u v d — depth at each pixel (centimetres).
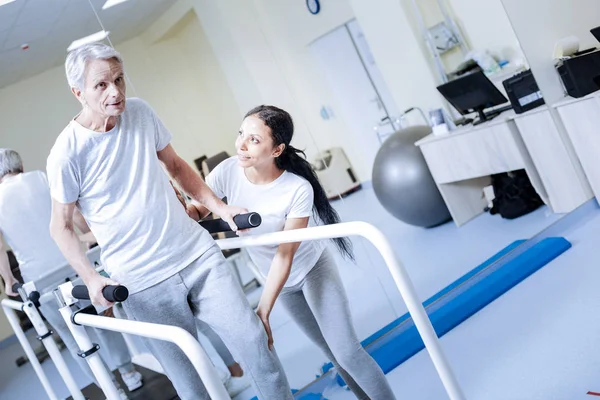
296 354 299
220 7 327
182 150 312
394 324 340
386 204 390
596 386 225
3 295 288
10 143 281
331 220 228
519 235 384
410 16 394
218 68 325
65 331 281
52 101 288
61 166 166
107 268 178
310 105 360
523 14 388
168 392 261
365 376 212
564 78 375
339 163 372
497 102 394
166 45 312
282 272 200
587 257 336
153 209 173
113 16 299
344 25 370
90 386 288
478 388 258
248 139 204
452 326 319
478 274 357
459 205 401
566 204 389
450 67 407
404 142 396
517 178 398
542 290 320
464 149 395
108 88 162
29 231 282
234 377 274
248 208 216
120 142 171
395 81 392
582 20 403
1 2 273
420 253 388
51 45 288
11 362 296
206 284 179
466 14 402
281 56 350
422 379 282
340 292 214
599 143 369
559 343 264
